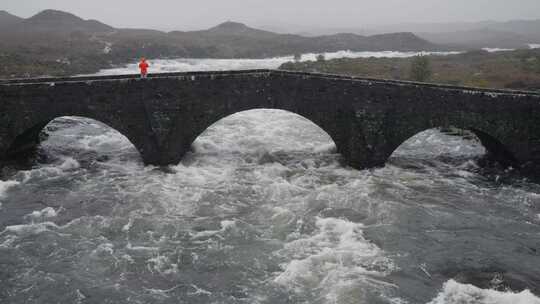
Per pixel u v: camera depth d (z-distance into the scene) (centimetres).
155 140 4306
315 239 3148
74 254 2928
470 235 3288
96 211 3491
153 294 2584
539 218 3575
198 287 2653
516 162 4456
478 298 2573
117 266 2819
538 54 11388
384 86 4262
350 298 2544
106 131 5584
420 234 3278
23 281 2656
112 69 10212
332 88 4316
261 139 5412
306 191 3931
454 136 5700
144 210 3522
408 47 19000
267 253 2988
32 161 4481
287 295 2580
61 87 4062
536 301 2512
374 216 3512
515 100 4238
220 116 4375
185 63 12138
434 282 2725
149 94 4197
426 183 4212
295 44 17388
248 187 3988
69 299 2522
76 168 4344
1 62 8400
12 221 3319
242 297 2569
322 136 5591
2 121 4081
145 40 14775
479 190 4091
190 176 4197
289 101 4372
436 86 4256
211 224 3344
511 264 2930
